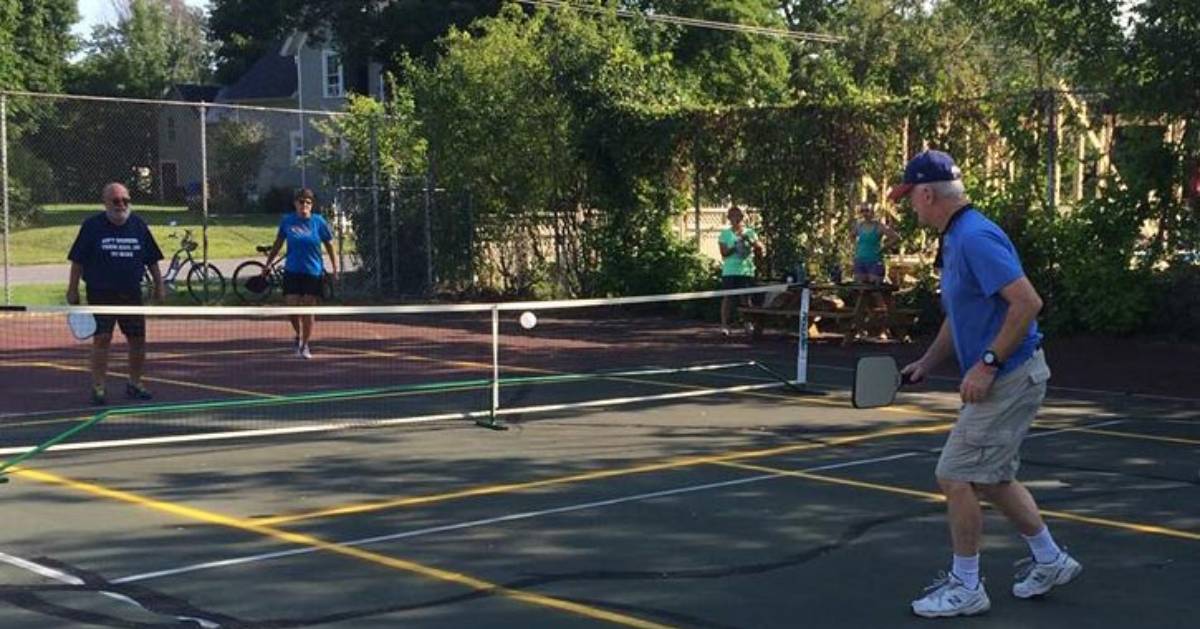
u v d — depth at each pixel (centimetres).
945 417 1181
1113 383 1424
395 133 2522
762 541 726
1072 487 873
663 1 4422
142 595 622
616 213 2317
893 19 4184
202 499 834
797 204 2083
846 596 621
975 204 1880
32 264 3462
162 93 8712
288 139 5609
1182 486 877
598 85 2312
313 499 833
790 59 4888
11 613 593
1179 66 1670
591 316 2238
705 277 2217
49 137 4303
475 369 1537
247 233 4312
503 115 2366
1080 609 599
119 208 1212
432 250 2466
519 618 586
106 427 1117
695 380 1444
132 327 1251
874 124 1986
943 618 583
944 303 586
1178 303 1747
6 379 1417
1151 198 1778
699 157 2197
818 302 1816
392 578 652
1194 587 636
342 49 5169
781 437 1070
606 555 696
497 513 793
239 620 583
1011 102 1853
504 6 2550
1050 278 1838
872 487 870
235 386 1376
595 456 981
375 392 1070
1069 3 1772
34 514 791
